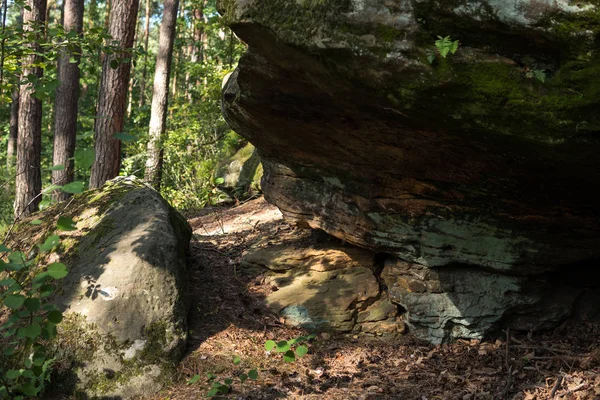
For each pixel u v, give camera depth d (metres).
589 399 3.82
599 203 4.09
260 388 4.30
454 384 4.30
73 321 4.46
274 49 3.33
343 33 2.90
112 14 9.55
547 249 4.62
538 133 2.82
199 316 5.14
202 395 4.23
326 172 5.22
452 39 2.74
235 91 4.46
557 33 2.55
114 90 9.73
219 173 11.62
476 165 3.96
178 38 23.42
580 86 2.62
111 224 5.18
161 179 12.51
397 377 4.47
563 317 4.80
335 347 4.92
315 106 3.91
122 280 4.64
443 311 4.93
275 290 5.52
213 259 6.27
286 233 6.45
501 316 4.80
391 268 5.20
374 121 3.79
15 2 4.93
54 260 5.05
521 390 4.11
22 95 10.82
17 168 10.99
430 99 2.90
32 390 3.47
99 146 9.76
